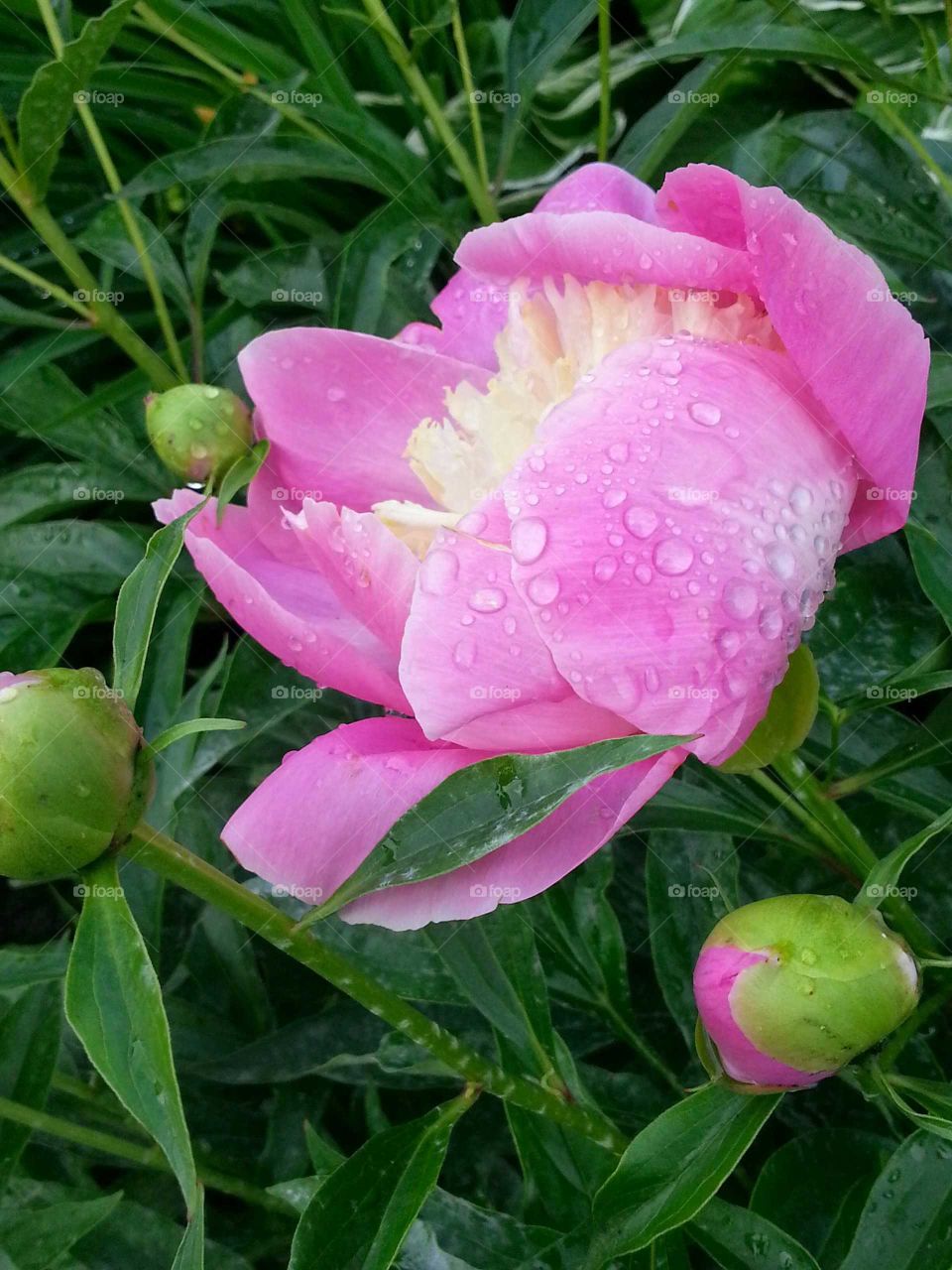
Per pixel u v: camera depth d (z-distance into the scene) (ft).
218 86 1.48
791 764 0.96
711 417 0.77
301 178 1.52
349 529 0.84
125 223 1.34
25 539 1.35
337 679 0.88
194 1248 0.67
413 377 1.04
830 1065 0.77
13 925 1.48
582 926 1.12
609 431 0.77
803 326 0.77
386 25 1.25
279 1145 1.18
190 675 1.54
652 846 1.11
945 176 1.18
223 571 0.88
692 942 1.10
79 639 1.53
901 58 1.38
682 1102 0.81
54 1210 0.97
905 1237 0.83
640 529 0.74
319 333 1.03
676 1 1.49
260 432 1.10
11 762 0.69
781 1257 0.89
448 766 0.80
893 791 1.08
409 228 1.29
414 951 1.10
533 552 0.75
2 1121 1.07
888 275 1.14
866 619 1.14
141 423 1.48
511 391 0.94
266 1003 1.27
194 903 1.36
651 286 0.89
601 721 0.80
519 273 0.95
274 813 0.82
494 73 1.57
